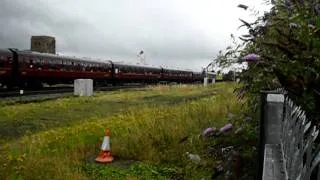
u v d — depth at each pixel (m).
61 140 11.17
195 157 7.45
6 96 30.73
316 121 3.16
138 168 7.88
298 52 3.51
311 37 3.50
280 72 3.49
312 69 3.36
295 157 2.15
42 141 11.20
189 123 10.41
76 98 30.31
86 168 8.00
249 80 4.61
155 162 8.29
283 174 2.67
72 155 8.96
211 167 6.97
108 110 21.70
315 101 3.26
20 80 38.75
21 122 17.30
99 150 9.70
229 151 5.14
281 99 3.49
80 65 48.03
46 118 18.61
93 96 32.59
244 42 4.59
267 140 3.49
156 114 13.47
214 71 4.91
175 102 25.00
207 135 5.32
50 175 7.30
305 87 3.33
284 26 3.98
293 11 3.95
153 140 9.55
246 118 5.09
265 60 4.02
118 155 9.07
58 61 43.94
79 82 33.41
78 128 14.03
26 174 7.30
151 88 45.66
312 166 1.75
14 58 37.56
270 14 4.36
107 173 7.62
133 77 60.91
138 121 12.66
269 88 4.21
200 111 12.03
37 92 36.09
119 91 40.31
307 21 3.65
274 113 3.50
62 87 48.50
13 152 9.16
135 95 33.56
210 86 41.09
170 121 11.20
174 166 7.95
